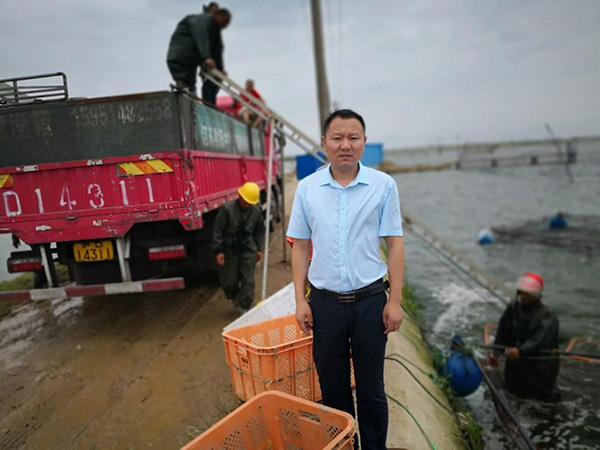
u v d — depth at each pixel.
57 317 6.05
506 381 5.91
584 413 5.18
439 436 3.40
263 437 2.61
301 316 2.34
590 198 38.16
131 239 4.94
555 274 13.92
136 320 5.68
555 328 5.68
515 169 82.06
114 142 4.57
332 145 2.12
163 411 3.59
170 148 4.56
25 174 4.59
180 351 4.64
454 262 13.79
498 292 10.79
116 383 4.08
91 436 3.32
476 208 34.53
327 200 2.22
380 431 2.42
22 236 4.64
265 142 10.38
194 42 7.29
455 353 5.39
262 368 3.08
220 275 5.32
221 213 5.11
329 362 2.37
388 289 2.33
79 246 4.85
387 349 4.49
